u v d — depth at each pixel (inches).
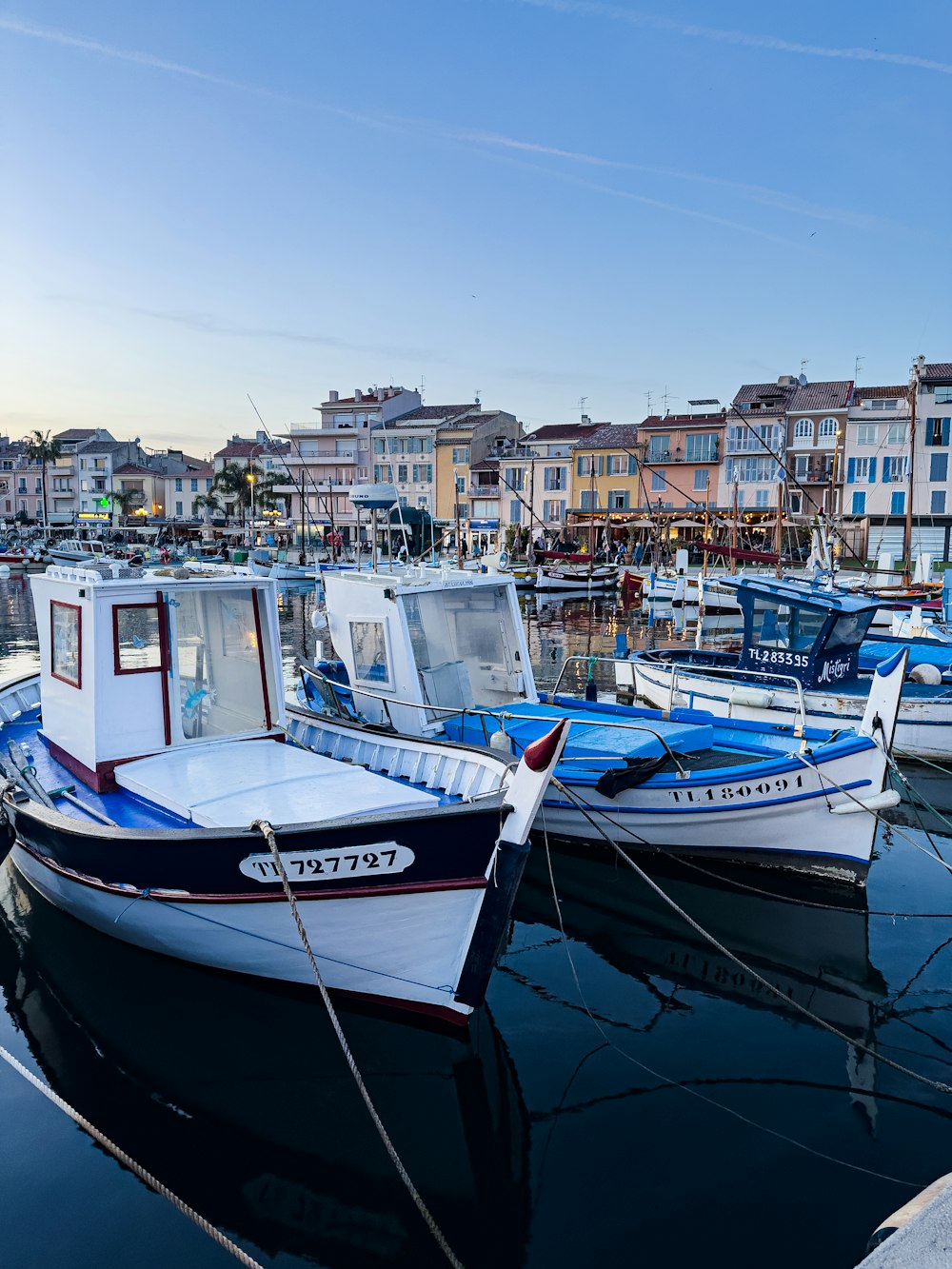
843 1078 256.5
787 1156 223.5
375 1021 269.9
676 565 1705.2
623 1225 200.5
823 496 2153.1
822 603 575.2
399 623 414.9
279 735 358.9
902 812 488.4
